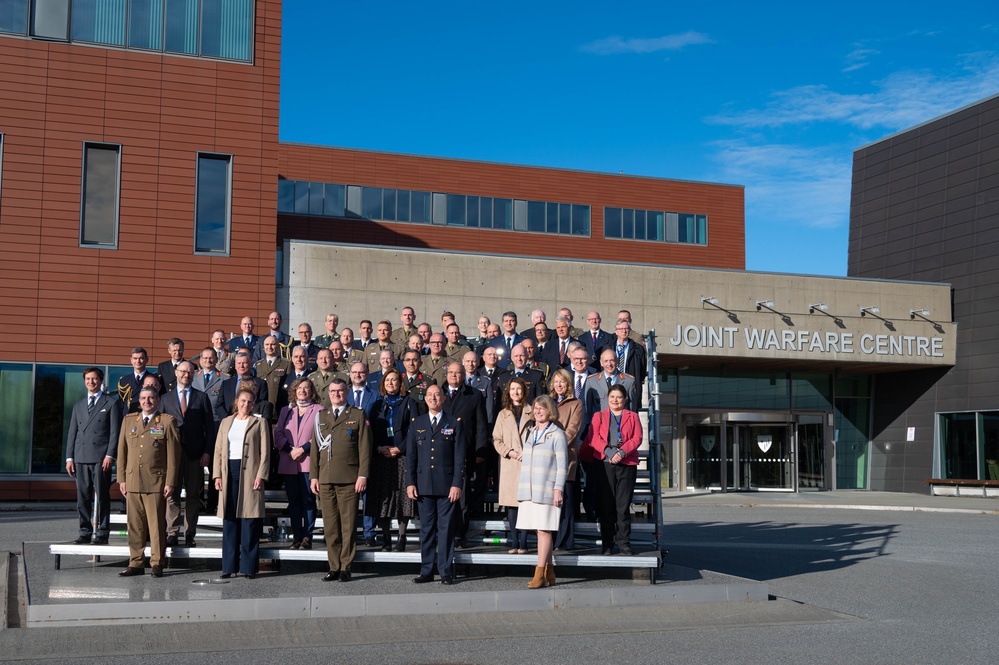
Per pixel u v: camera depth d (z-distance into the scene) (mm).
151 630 8844
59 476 22953
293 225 42906
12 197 22922
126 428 11055
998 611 10547
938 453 33219
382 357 11992
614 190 48156
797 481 33844
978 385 32094
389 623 9430
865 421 35625
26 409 22812
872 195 37781
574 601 10234
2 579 11164
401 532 11508
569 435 11234
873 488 35344
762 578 12859
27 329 22844
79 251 23281
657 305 29312
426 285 26906
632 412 11430
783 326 30688
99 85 23734
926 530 19562
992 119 32688
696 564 14047
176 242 23984
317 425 10898
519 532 11336
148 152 23953
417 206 44938
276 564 11664
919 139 35656
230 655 8203
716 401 33500
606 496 11281
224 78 24703
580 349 12383
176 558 12227
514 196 46469
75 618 9039
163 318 23734
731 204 50094
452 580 10641
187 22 24562
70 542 12102
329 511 10789
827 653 8281
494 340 14367
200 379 12922
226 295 24250
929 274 34656
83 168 23484
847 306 31594
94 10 23875
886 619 10109
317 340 16094
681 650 8445
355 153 44312
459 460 10727
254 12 25094
